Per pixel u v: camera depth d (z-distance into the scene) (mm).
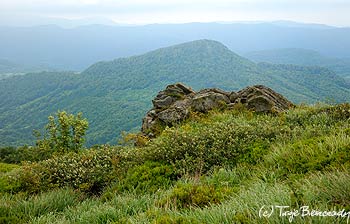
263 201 5539
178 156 10141
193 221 5457
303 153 8094
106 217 7211
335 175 6004
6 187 10438
